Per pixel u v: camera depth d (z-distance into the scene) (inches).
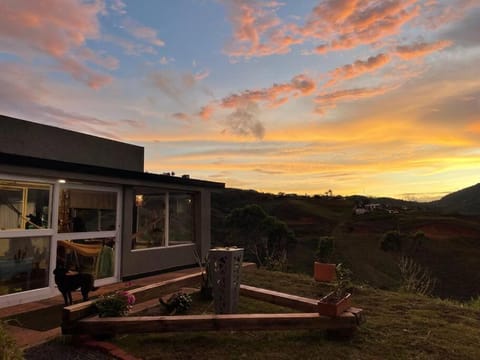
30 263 245.1
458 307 250.8
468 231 1829.5
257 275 348.5
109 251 307.0
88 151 396.8
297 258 1343.5
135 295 190.9
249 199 2357.3
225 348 155.1
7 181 232.2
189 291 264.4
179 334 170.1
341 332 167.3
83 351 147.6
